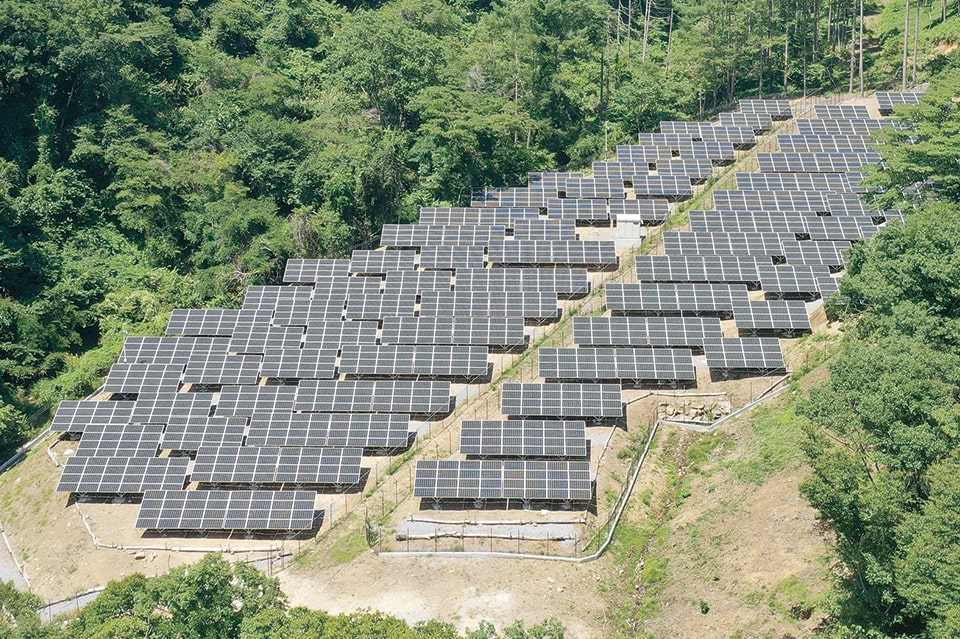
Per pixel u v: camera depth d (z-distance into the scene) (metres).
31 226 124.00
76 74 135.12
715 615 70.00
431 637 57.34
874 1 183.00
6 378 109.88
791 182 126.62
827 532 70.38
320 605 75.38
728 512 78.50
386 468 89.62
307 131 137.50
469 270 111.69
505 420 88.69
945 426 59.12
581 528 80.88
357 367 98.25
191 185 130.50
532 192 128.38
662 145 138.38
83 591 80.94
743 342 95.81
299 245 121.19
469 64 152.88
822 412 66.44
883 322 75.81
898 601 59.09
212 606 61.50
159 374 99.62
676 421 92.06
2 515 91.56
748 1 154.88
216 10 171.00
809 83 160.88
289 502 84.00
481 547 79.44
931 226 79.94
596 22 170.00
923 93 145.50
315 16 174.88
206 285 118.19
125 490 87.88
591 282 112.19
